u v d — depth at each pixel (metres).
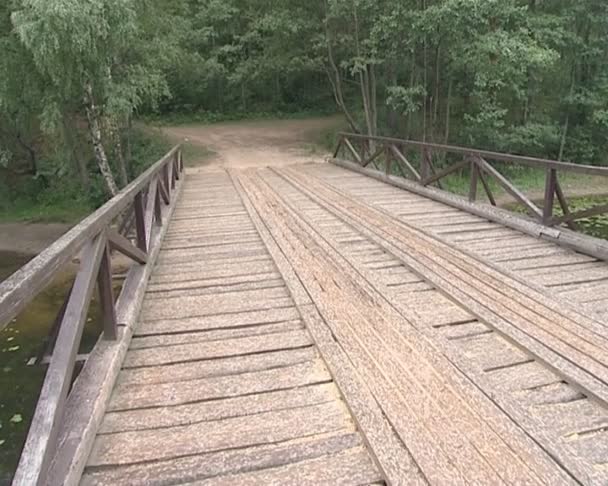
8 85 9.09
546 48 10.93
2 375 4.31
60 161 11.52
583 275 3.65
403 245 4.39
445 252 4.18
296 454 1.83
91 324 5.07
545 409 2.07
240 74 16.11
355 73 12.83
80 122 12.40
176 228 5.34
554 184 4.52
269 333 2.82
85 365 2.30
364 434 1.89
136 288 3.26
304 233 4.93
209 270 3.93
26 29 7.61
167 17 11.11
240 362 2.50
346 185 7.90
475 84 10.95
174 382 2.32
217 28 17.77
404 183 7.41
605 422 1.99
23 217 11.05
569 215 4.40
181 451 1.86
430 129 13.01
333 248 4.39
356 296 3.26
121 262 7.40
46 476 1.49
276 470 1.76
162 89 10.74
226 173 9.87
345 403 2.12
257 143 14.75
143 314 3.09
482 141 12.84
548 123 13.31
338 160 10.71
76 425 1.86
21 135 12.00
